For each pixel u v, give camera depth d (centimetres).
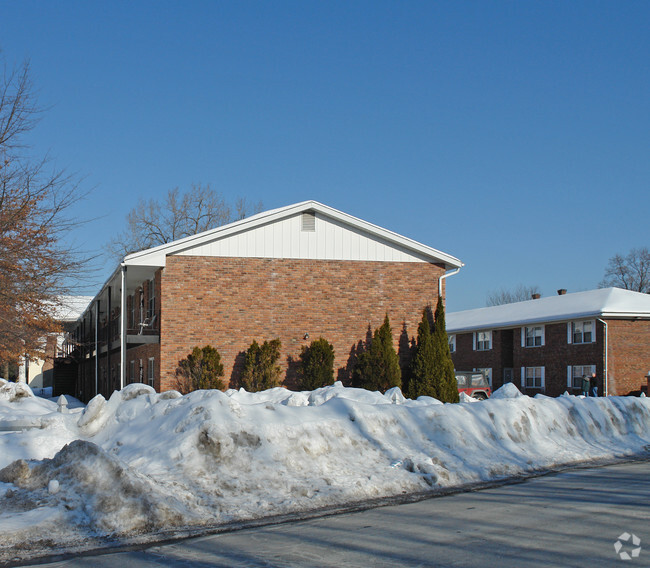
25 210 2011
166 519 782
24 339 2362
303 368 2452
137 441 1059
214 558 646
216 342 2397
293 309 2491
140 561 641
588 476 1170
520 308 4628
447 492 1017
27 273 2092
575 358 3797
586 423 1586
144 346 2694
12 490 812
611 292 3956
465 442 1259
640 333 3647
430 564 612
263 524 799
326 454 1060
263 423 1041
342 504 919
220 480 916
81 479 813
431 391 2492
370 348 2500
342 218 2547
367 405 1229
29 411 1427
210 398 1055
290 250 2509
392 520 812
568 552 649
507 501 934
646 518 812
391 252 2617
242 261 2453
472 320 4888
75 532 738
